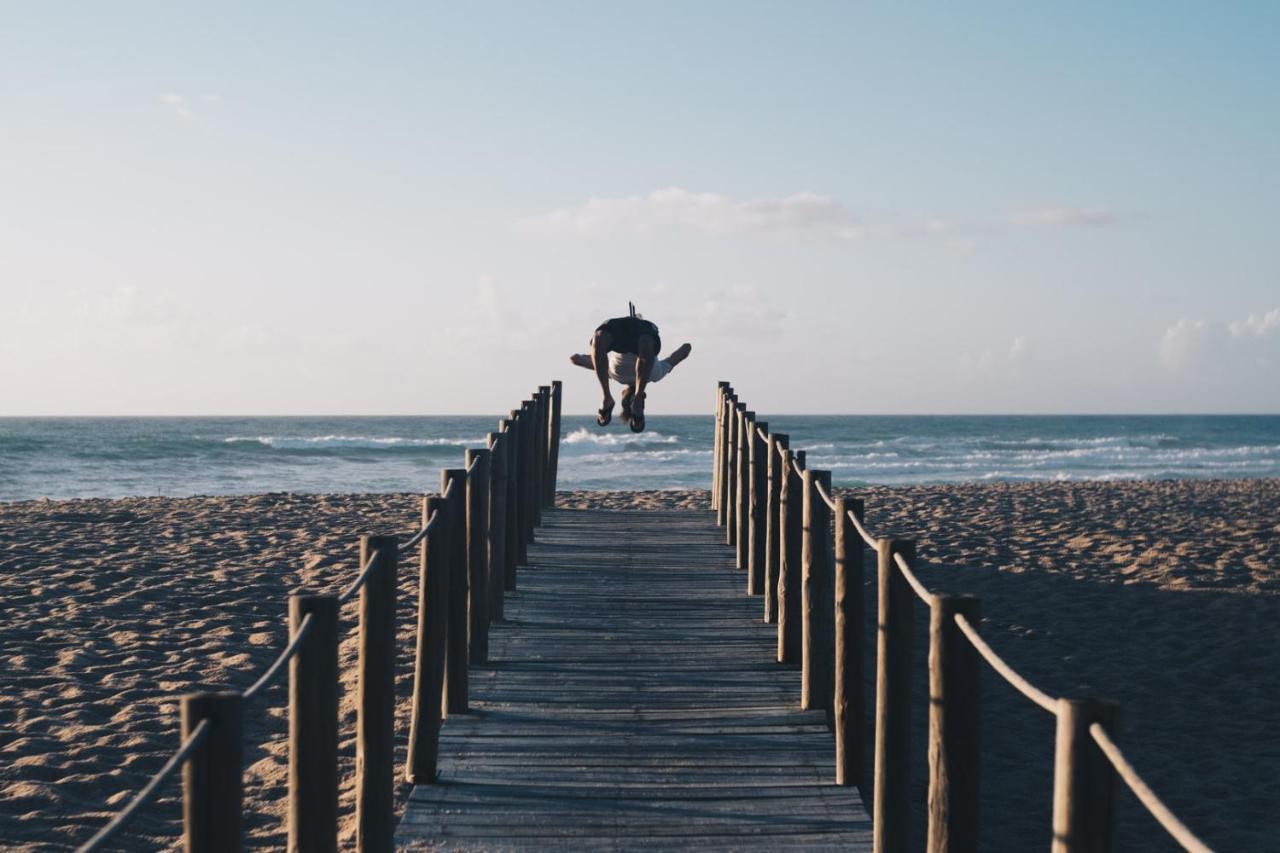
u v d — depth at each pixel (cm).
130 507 1917
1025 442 5925
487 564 773
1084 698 289
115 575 1170
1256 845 553
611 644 778
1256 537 1440
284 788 586
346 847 504
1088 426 11025
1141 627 977
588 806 523
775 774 561
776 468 833
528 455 1131
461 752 586
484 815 513
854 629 549
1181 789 630
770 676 709
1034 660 883
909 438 7044
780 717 637
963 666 380
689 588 948
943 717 381
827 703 649
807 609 651
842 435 7662
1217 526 1570
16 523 1617
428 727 552
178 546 1390
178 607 1027
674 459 4188
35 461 3825
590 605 887
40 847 509
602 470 3712
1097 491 2247
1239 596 1080
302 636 353
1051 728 736
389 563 457
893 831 464
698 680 701
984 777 650
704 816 512
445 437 7538
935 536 1473
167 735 671
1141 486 2445
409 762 552
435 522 559
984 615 1016
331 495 2208
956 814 378
